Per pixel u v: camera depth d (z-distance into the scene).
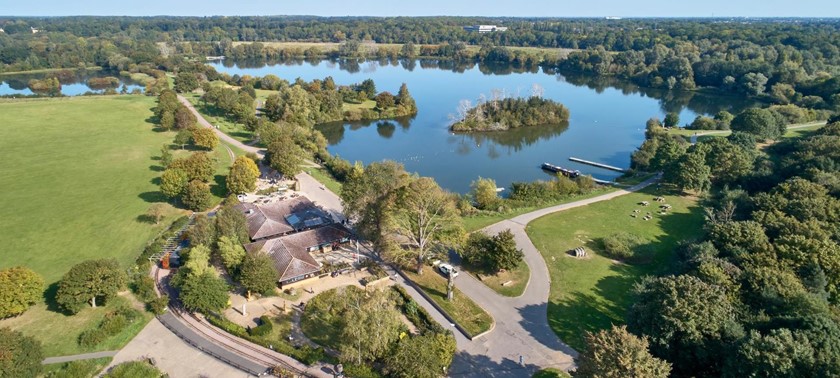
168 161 136.75
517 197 122.25
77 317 73.69
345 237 96.25
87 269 73.88
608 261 93.25
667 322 59.59
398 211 83.44
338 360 64.31
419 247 86.88
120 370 61.53
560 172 147.12
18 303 72.00
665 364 51.06
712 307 60.31
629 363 49.53
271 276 77.38
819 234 81.56
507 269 85.94
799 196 100.06
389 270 88.19
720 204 112.62
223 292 73.94
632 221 111.31
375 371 62.53
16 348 57.84
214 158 144.12
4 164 141.00
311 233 93.62
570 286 84.25
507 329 72.94
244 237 90.88
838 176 112.81
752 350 52.34
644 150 155.88
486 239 89.62
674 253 93.50
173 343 68.94
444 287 82.44
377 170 102.50
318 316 74.69
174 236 98.62
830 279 72.88
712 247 82.81
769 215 90.56
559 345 69.75
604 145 188.12
